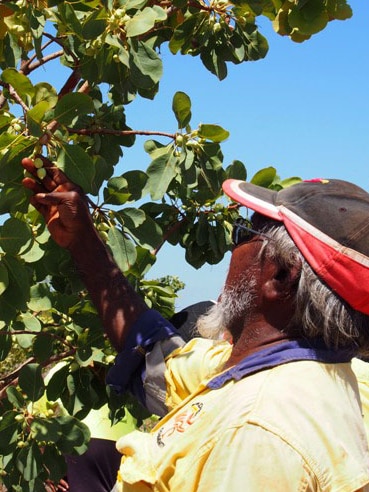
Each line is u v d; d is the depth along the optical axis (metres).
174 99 2.83
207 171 2.97
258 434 1.48
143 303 2.38
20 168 2.33
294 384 1.57
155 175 2.86
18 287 2.48
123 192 2.72
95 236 2.36
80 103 2.37
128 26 2.52
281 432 1.47
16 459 3.04
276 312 1.72
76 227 2.31
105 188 2.71
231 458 1.49
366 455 1.57
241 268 1.78
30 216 2.57
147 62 2.63
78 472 3.54
